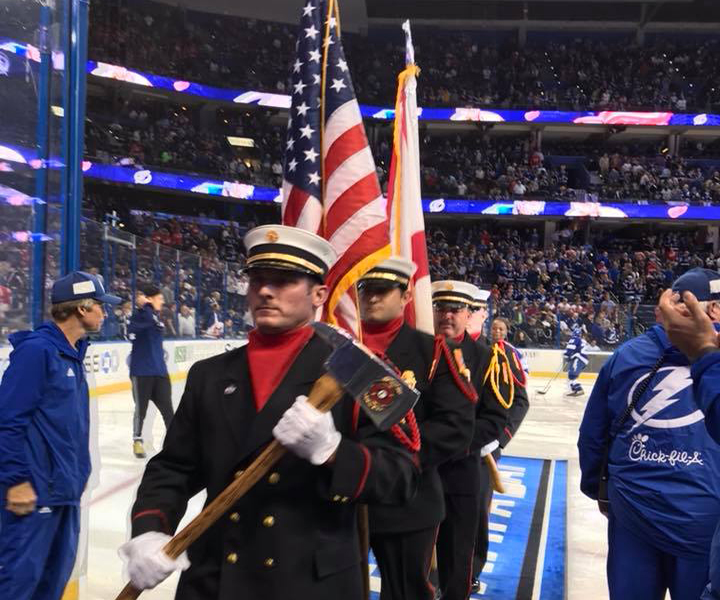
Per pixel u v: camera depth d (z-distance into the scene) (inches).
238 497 71.8
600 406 119.3
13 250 151.2
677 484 106.7
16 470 119.8
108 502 248.2
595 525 242.4
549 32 1505.9
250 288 81.7
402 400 69.2
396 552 122.8
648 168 1355.8
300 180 131.3
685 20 1455.5
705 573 105.2
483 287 1169.4
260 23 1384.1
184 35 1272.1
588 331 859.4
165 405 329.1
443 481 148.9
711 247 1290.6
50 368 124.6
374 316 124.7
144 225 1126.4
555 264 1171.3
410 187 161.9
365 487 73.8
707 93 1418.6
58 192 157.2
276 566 74.6
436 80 1407.5
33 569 121.6
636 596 110.7
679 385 108.2
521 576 191.2
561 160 1424.7
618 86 1419.8
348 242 124.3
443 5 1433.3
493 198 1253.7
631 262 1219.9
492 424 149.7
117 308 534.0
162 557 71.8
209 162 1180.5
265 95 1274.6
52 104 155.8
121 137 1133.7
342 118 128.1
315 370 78.7
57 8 156.5
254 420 77.2
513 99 1362.0
